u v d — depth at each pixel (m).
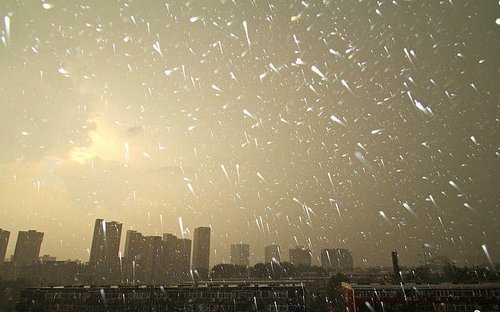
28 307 42.31
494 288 38.28
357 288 41.88
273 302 41.09
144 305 41.75
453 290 39.47
